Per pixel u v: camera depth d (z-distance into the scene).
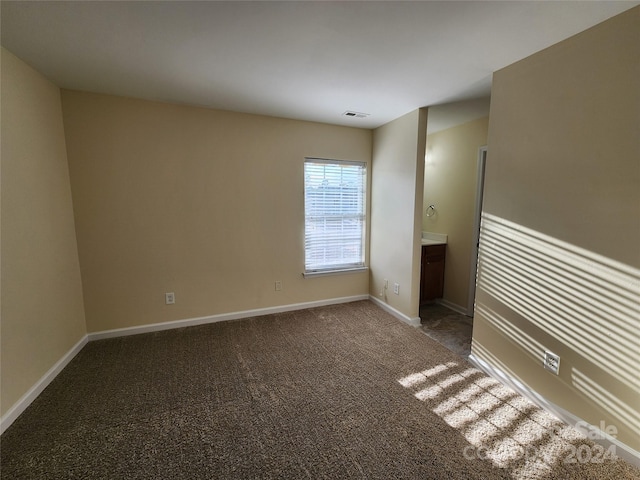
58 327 2.27
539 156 1.83
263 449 1.56
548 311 1.80
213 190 3.04
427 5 1.40
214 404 1.91
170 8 1.43
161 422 1.75
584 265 1.61
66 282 2.42
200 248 3.06
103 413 1.82
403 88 2.42
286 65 2.03
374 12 1.45
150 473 1.42
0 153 1.73
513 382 2.05
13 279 1.80
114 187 2.69
